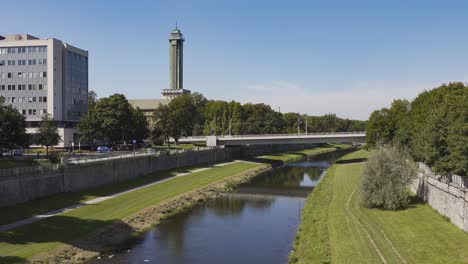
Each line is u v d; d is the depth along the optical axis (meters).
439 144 58.91
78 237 52.03
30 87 141.88
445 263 37.81
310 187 100.19
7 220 55.06
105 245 52.00
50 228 53.81
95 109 130.88
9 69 142.62
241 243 54.41
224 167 131.50
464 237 44.16
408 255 40.72
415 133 78.56
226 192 93.44
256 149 184.12
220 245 53.53
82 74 159.12
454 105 63.72
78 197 72.81
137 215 64.81
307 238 52.31
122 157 95.69
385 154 62.59
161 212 69.19
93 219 59.94
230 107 198.62
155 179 101.44
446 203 52.88
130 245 53.09
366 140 130.88
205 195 87.50
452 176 55.12
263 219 67.56
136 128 141.00
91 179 82.38
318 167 142.25
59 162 80.38
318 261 42.03
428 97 91.75
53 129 107.06
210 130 194.88
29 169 66.50
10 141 86.88
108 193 79.62
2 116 85.12
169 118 160.25
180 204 76.75
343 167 121.81
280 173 127.12
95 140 145.12
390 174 61.16
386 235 47.84
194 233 59.09
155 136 157.50
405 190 61.41
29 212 59.91
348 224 53.69
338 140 144.62
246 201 82.88
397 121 115.38
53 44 141.00
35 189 67.06
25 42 141.75
